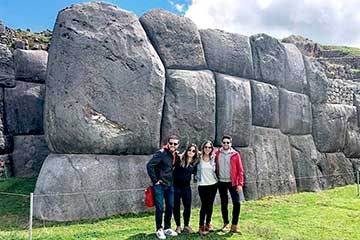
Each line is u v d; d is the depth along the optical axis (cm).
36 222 761
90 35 846
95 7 876
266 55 1198
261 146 1140
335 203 1048
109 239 670
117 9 901
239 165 736
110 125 842
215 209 941
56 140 831
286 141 1232
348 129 1452
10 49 1128
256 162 1112
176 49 986
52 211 780
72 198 795
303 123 1288
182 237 693
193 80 981
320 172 1312
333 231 778
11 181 1017
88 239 666
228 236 712
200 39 1043
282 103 1230
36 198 804
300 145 1273
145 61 888
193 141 970
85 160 830
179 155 731
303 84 1307
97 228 737
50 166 827
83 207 801
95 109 831
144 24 959
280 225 806
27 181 1038
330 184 1333
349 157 1461
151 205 697
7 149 1078
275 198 1099
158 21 973
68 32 841
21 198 908
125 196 852
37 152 1121
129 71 868
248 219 848
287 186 1185
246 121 1089
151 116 890
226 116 1045
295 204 1032
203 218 717
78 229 724
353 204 1039
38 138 1130
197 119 975
